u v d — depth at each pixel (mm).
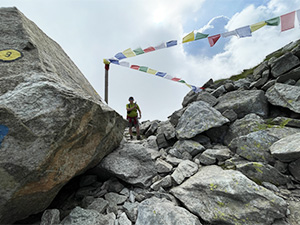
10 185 1729
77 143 2373
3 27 2973
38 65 2592
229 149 4691
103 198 3184
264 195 2445
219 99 7082
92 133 2717
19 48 2758
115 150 4430
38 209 2254
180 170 3924
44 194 2129
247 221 2266
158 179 3922
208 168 3939
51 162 1942
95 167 3715
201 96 7297
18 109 1907
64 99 2104
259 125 4758
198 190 2965
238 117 5871
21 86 2156
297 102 4676
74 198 3111
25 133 1790
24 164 1742
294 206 2467
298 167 2939
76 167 2578
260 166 3205
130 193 3355
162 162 4609
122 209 2867
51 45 4398
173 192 3189
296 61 5957
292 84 5543
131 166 3943
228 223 2320
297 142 3049
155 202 2809
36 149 1808
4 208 1794
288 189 2854
